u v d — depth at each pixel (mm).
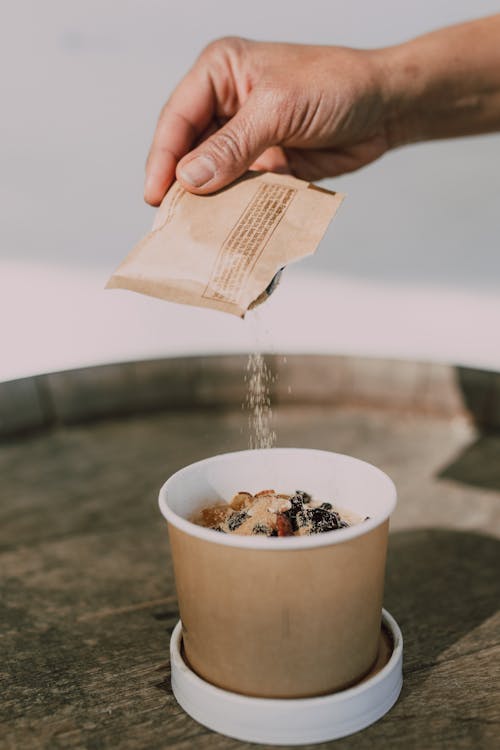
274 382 711
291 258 422
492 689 411
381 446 647
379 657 411
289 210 443
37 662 434
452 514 557
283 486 441
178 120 581
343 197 443
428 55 599
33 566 510
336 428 677
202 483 429
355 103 579
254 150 531
